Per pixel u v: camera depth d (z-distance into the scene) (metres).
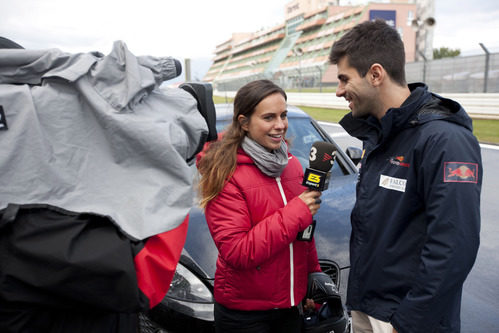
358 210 1.18
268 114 1.13
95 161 0.78
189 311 1.58
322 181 1.15
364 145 1.25
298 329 1.35
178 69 0.97
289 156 1.38
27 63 0.75
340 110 15.13
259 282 1.21
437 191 0.94
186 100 0.97
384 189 1.09
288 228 1.12
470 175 0.93
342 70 1.11
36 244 0.68
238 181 1.18
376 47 1.04
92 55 0.84
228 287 1.26
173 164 0.80
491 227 3.52
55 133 0.73
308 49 59.19
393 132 1.07
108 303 0.72
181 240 0.83
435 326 0.97
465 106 10.88
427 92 1.07
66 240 0.69
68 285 0.69
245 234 1.18
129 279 0.71
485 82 10.85
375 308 1.14
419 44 42.12
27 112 0.70
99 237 0.73
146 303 0.76
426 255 0.96
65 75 0.73
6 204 0.68
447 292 0.94
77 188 0.75
